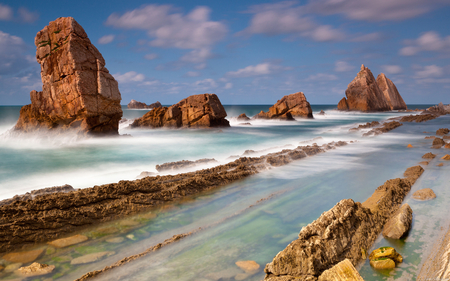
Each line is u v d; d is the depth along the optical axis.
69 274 4.13
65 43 18.95
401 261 4.32
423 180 8.80
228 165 10.55
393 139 20.44
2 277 4.04
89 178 9.91
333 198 7.29
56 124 20.22
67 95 18.95
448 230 5.29
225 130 29.64
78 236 5.25
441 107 61.81
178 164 10.95
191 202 7.02
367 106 78.25
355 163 11.84
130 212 6.25
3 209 5.34
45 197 6.14
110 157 14.15
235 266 4.27
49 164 12.41
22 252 4.69
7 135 20.73
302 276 3.78
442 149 15.12
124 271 4.12
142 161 13.21
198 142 19.91
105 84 19.55
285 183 8.75
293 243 4.23
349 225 4.93
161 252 4.65
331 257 4.18
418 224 5.61
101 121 19.80
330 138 22.00
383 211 6.05
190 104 30.31
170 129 28.75
